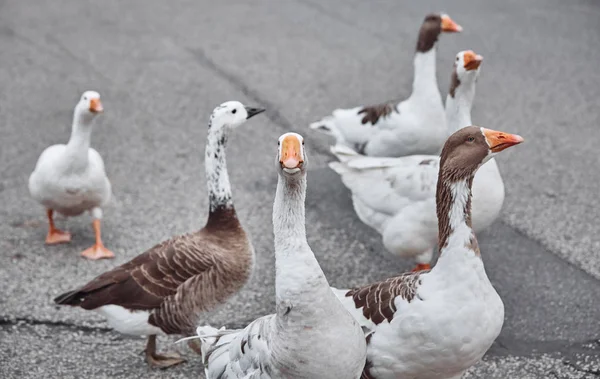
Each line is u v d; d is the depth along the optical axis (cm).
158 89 527
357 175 354
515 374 316
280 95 514
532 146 442
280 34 618
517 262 366
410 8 666
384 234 347
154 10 678
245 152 444
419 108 380
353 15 655
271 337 268
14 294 352
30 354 326
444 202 283
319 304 263
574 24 618
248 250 325
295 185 263
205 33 624
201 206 403
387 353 284
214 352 284
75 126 359
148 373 320
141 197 409
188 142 458
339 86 525
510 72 538
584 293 349
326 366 265
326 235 384
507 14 640
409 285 285
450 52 563
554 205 398
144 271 314
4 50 592
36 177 370
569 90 511
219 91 522
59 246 378
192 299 315
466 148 281
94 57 579
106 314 317
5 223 392
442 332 277
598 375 315
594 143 445
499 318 281
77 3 696
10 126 476
